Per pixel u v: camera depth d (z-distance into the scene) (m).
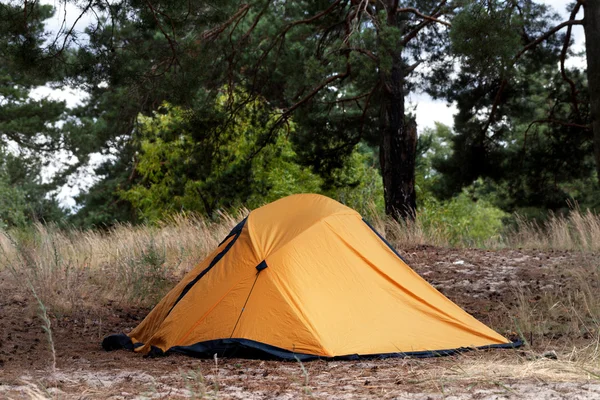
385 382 4.79
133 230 15.30
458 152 22.03
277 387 4.68
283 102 21.20
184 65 14.80
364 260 7.09
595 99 13.20
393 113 16.36
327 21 17.56
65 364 5.96
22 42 11.80
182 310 6.89
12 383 4.82
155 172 25.31
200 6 12.68
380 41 14.52
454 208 26.17
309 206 7.59
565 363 5.03
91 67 12.29
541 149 21.78
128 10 11.60
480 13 12.85
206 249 13.02
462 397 3.99
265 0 17.08
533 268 11.40
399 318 6.71
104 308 9.31
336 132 18.48
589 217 13.85
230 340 6.41
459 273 11.38
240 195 19.66
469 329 6.77
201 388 4.38
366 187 22.39
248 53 17.31
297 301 6.55
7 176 21.20
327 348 6.23
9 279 10.20
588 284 9.58
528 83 19.91
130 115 22.78
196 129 17.14
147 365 5.94
